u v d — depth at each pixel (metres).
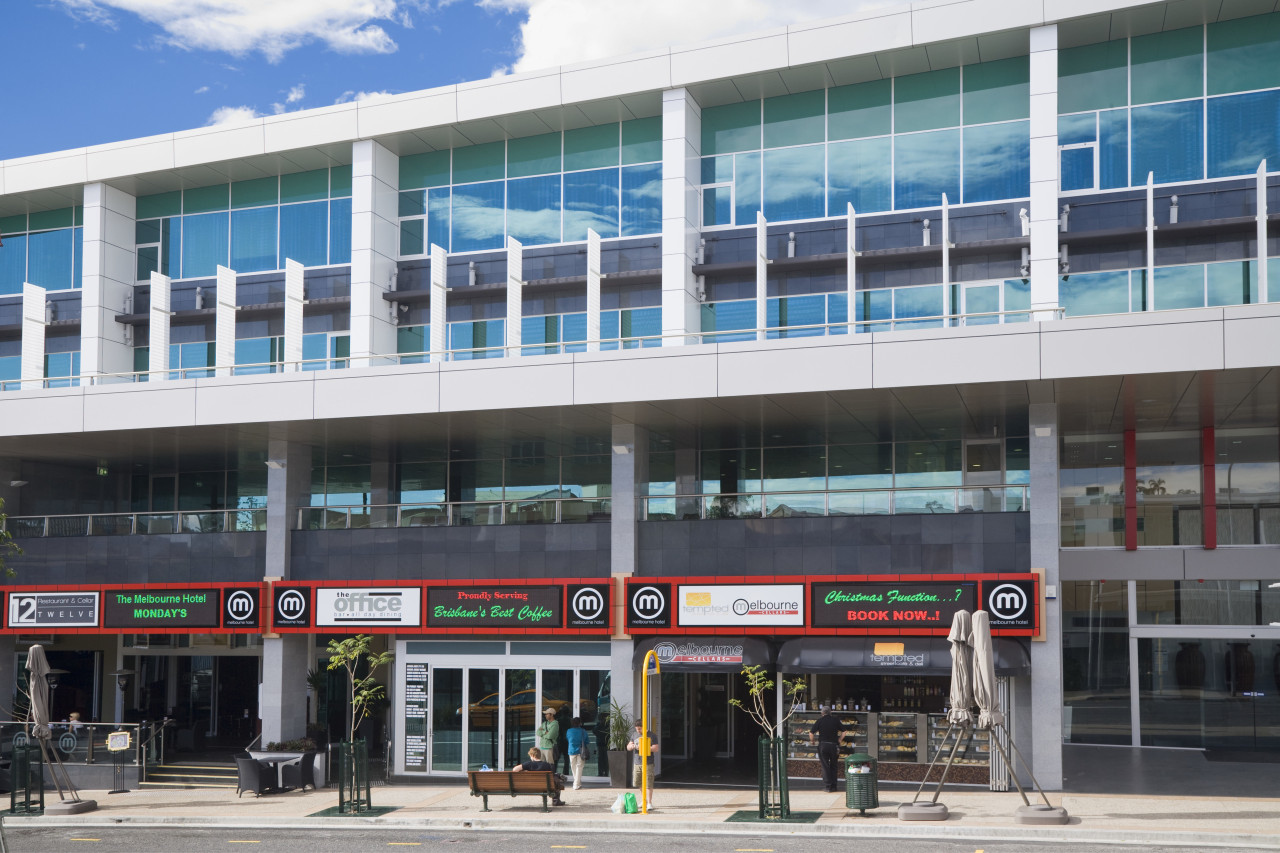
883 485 29.66
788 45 29.91
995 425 27.72
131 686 34.00
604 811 21.91
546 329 32.41
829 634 24.56
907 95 30.25
